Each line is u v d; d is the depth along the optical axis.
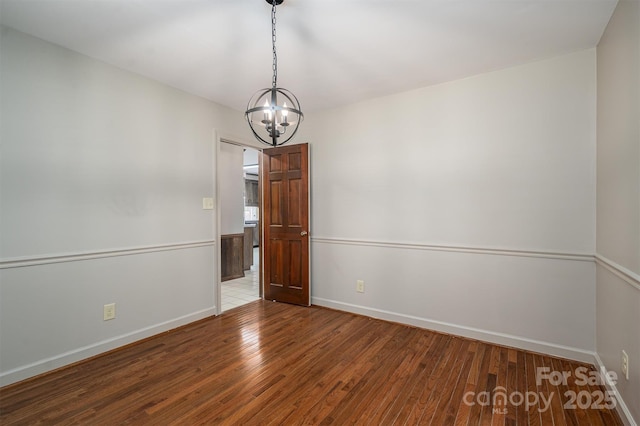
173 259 2.97
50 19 1.91
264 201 3.97
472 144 2.73
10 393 1.93
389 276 3.20
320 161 3.66
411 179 3.04
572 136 2.34
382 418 1.72
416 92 3.01
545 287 2.45
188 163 3.10
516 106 2.54
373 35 2.09
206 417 1.73
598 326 2.19
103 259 2.47
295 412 1.77
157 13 1.85
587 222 2.29
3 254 1.99
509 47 2.25
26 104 2.08
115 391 1.97
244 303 3.83
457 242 2.81
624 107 1.70
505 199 2.59
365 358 2.40
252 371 2.21
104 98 2.48
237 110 3.63
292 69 2.61
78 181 2.33
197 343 2.67
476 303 2.73
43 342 2.15
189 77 2.77
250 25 1.97
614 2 1.75
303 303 3.70
